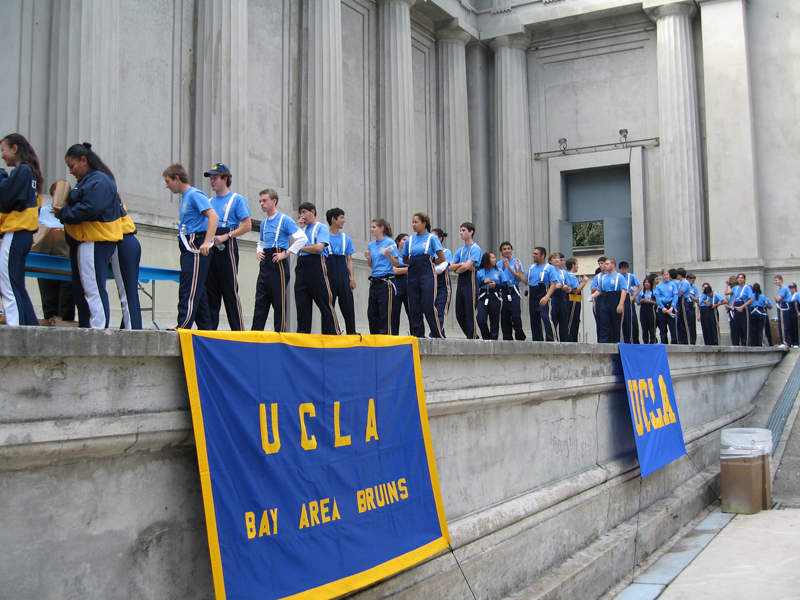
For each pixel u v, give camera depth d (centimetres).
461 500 527
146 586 309
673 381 1003
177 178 561
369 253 907
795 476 1089
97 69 959
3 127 915
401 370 455
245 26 1245
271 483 352
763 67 2072
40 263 562
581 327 2178
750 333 1770
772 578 678
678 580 683
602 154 2206
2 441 255
